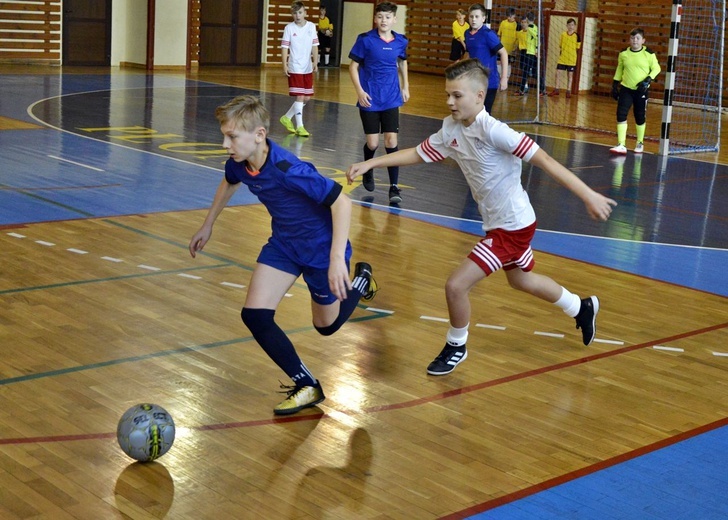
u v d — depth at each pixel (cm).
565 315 619
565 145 1489
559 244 829
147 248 717
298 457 394
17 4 2272
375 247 769
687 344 575
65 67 2311
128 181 984
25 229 755
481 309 621
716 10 2238
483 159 475
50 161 1073
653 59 1402
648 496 377
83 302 580
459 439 421
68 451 385
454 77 462
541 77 2509
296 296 620
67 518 332
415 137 1444
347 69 2817
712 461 414
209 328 549
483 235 840
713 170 1316
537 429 438
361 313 597
